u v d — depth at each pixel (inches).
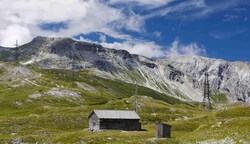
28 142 3676.2
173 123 5128.0
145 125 5846.5
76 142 3511.3
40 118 5516.7
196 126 4926.2
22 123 5167.3
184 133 4387.3
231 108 5580.7
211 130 3850.9
